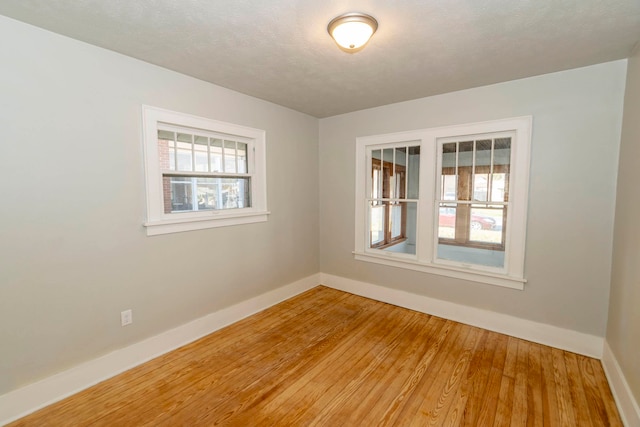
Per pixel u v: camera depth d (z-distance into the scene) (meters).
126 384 2.12
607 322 2.35
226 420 1.79
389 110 3.44
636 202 1.83
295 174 3.77
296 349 2.58
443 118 3.07
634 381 1.70
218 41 1.97
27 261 1.83
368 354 2.50
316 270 4.22
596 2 1.54
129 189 2.27
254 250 3.29
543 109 2.54
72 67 1.95
